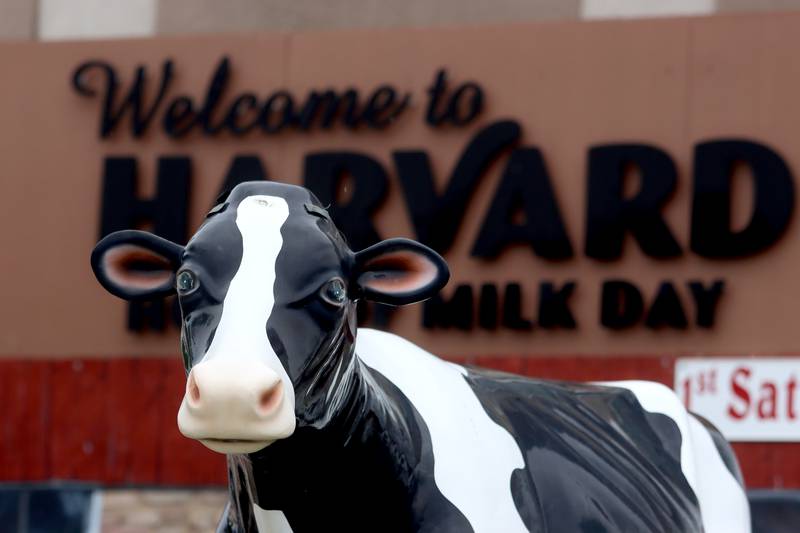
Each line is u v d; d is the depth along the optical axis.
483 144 11.84
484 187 11.88
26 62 12.91
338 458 4.55
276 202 4.38
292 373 4.14
